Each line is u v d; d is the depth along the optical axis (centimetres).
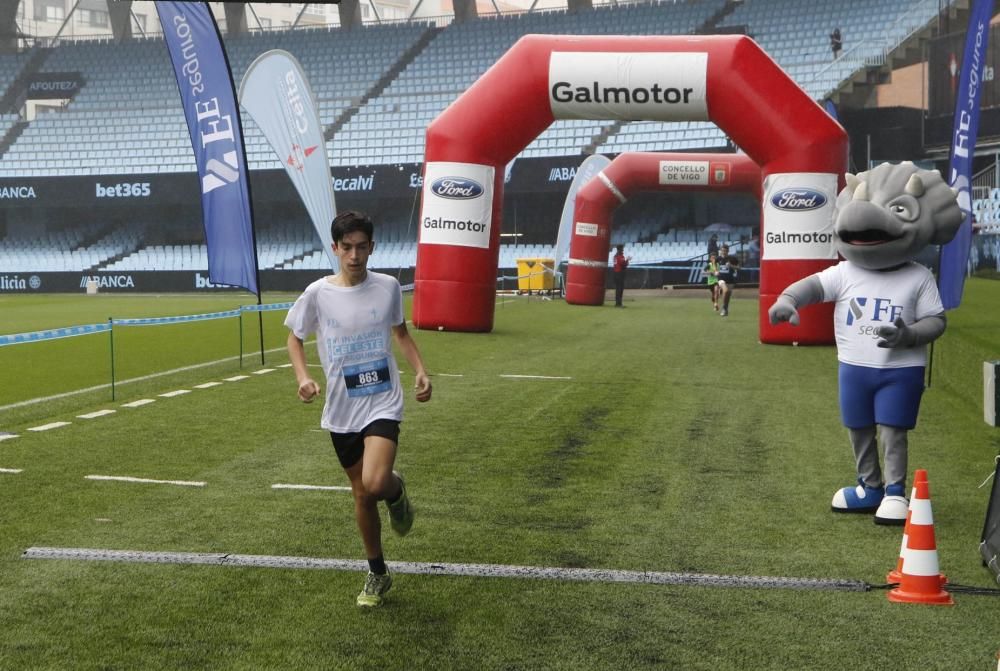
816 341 1667
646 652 397
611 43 1683
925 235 584
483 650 398
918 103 3747
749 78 1620
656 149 3828
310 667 381
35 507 611
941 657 394
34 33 6606
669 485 689
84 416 949
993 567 491
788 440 855
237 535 556
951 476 724
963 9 3406
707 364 1406
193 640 405
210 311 2808
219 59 1298
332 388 448
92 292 4103
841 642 409
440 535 563
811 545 548
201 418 943
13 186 4106
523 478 709
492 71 1769
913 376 590
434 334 1783
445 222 1812
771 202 1666
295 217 4288
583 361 1435
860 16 3981
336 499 638
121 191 4066
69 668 377
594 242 2795
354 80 4500
